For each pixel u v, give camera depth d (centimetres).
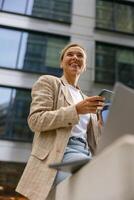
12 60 886
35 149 116
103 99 109
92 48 959
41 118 113
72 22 982
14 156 770
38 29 939
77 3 1019
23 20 940
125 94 68
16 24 928
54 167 74
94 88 892
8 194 772
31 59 899
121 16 1034
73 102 132
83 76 902
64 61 154
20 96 845
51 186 104
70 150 116
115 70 944
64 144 112
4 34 912
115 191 49
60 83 137
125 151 49
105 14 1028
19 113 823
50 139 116
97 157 60
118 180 49
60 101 128
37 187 107
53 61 910
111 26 1012
